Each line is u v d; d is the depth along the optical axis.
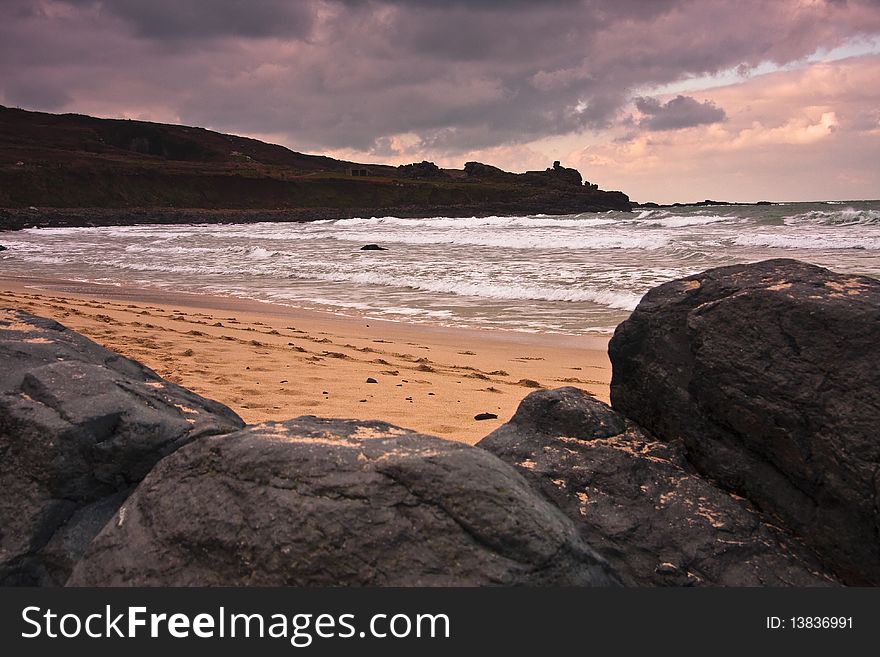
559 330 14.16
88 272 26.89
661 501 3.24
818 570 3.05
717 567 2.99
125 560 2.72
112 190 99.88
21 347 4.04
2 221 71.94
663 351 3.71
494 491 2.59
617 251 29.45
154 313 15.30
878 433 2.96
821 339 3.24
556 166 154.12
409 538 2.51
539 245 32.97
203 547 2.65
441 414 6.75
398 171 151.50
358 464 2.67
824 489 3.09
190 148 151.88
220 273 25.92
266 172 123.56
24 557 3.04
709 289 3.74
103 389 3.57
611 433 3.62
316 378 8.37
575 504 3.21
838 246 29.38
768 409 3.24
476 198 122.44
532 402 3.77
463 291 19.62
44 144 131.12
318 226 75.38
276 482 2.68
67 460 3.21
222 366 8.82
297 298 19.22
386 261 27.72
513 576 2.45
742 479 3.36
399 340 12.96
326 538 2.52
